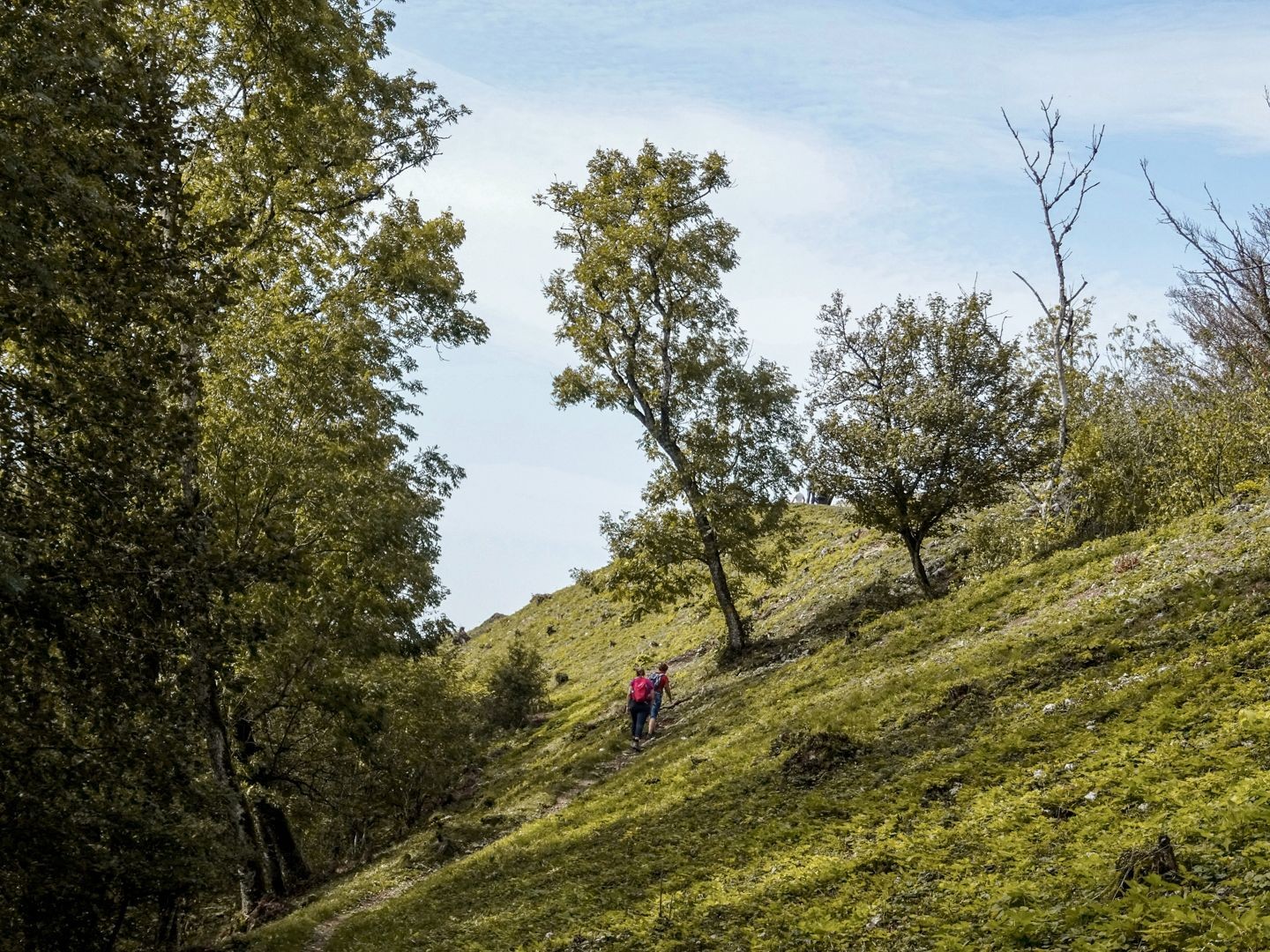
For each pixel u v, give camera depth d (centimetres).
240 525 2470
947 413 2981
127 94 1443
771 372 3872
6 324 1274
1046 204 3138
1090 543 2552
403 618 2908
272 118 2425
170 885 1634
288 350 2567
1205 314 2883
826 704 2211
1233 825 901
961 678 1888
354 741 3031
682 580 3959
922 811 1359
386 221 2973
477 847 2612
